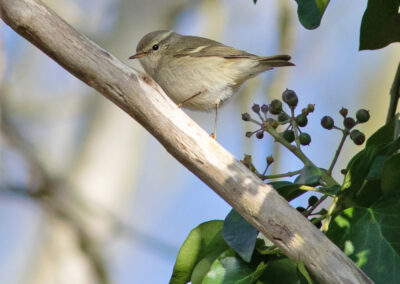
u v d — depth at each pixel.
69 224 14.25
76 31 5.92
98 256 14.38
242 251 5.43
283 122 6.38
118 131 16.78
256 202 5.60
